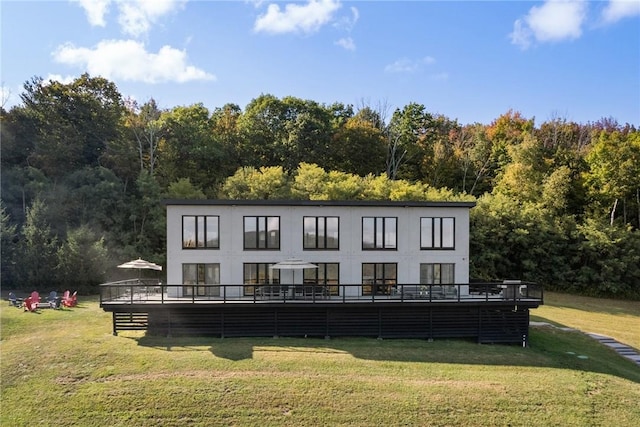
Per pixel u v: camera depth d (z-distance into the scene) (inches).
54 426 613.6
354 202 1066.1
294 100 2674.7
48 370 755.4
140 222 1862.7
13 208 1716.3
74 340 892.0
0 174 1782.7
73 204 1739.7
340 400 676.7
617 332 1227.9
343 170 2427.4
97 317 1084.5
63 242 1507.1
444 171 2559.1
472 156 2593.5
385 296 1027.3
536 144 2215.8
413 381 741.9
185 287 1001.5
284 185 1955.0
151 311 941.8
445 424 634.8
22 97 2087.8
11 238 1519.4
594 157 2127.2
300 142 2400.3
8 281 1481.3
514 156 2220.7
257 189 1897.1
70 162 2025.1
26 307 1139.3
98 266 1483.8
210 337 943.0
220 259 1052.5
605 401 706.2
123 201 1836.9
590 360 906.1
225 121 2610.7
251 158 2395.4
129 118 2310.5
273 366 778.2
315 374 751.7
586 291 1820.9
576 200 2114.9
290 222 1071.0
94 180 1852.9
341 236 1079.6
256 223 1067.3
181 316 948.0
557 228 1904.5
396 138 2556.6
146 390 687.7
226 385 704.4
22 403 663.1
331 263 1077.8
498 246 1893.5
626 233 1843.0
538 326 1213.1
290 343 908.6
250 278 1061.8
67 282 1456.7
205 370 756.0
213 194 1958.7
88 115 2130.9
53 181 1888.5
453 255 1100.5
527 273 1882.4
